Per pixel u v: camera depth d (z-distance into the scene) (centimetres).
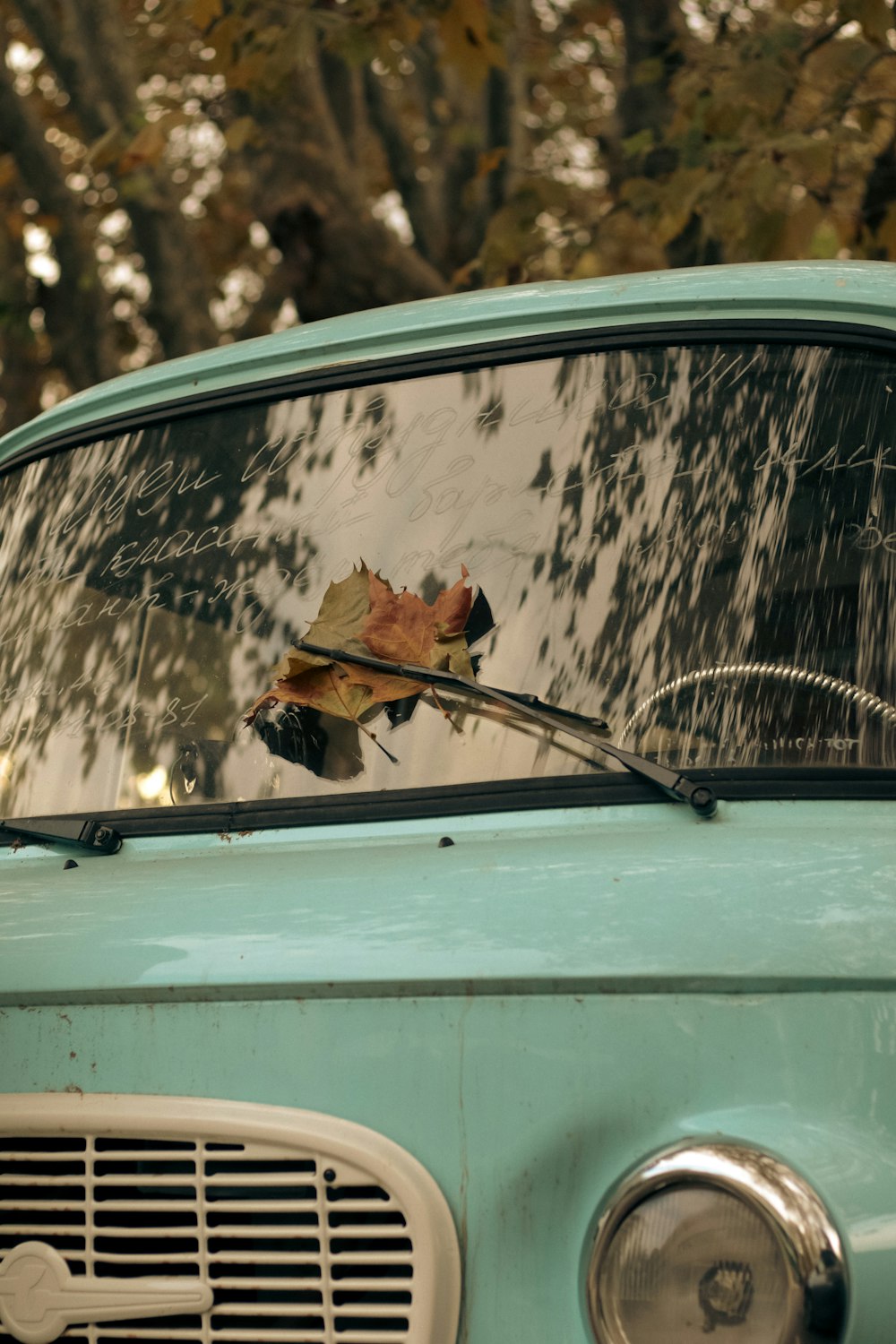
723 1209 150
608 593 214
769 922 168
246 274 1645
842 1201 151
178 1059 175
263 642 233
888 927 168
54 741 244
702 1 748
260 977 172
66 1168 179
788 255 634
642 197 687
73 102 980
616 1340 150
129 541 259
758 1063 161
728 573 211
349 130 854
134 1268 173
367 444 244
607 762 200
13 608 267
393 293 775
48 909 197
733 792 194
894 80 654
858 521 210
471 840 196
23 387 1407
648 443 225
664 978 163
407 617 221
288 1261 166
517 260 723
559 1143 162
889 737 198
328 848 204
